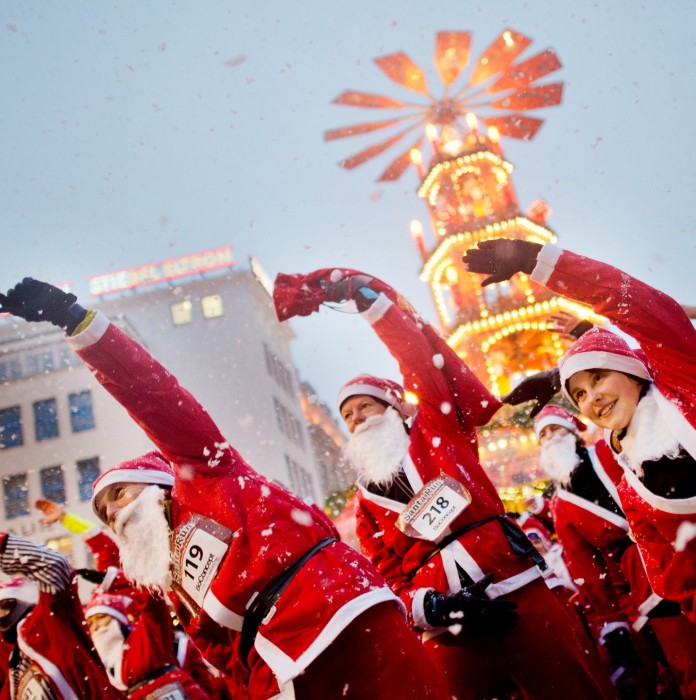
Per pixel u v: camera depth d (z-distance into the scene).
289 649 2.64
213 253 40.81
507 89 17.84
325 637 2.58
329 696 2.64
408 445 3.75
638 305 3.04
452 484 3.57
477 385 3.70
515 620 3.26
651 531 3.29
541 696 3.35
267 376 38.25
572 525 4.97
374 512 3.74
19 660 4.34
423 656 2.70
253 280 41.06
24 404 35.19
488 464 12.28
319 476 44.06
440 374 3.64
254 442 36.50
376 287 3.72
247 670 2.82
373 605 2.66
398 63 21.67
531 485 11.11
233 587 2.74
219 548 2.80
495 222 24.78
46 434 34.75
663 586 3.29
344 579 2.71
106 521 3.23
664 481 3.09
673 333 3.02
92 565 32.38
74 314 2.87
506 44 17.66
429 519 3.56
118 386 2.88
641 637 4.98
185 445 2.92
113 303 40.00
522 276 23.94
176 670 4.71
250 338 38.91
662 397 3.08
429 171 25.70
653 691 4.86
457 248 24.73
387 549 3.74
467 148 25.53
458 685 3.41
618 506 4.84
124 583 5.23
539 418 5.16
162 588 3.03
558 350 23.06
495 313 23.30
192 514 2.90
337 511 12.08
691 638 4.21
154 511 2.99
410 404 3.99
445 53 21.00
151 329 39.62
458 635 3.40
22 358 35.62
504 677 3.44
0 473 34.19
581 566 4.95
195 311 40.06
